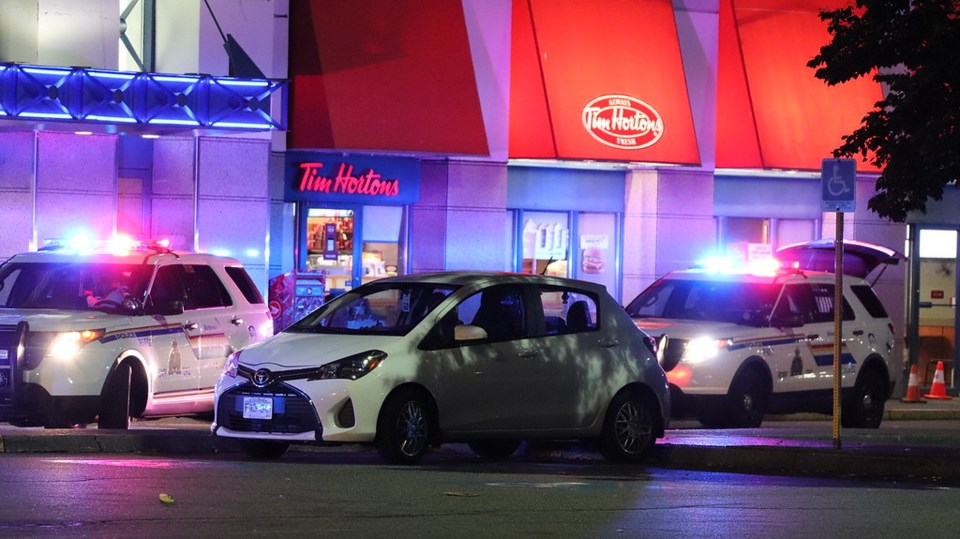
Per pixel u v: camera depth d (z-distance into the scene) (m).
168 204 47.16
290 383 25.83
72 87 43.91
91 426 34.34
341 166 50.62
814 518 20.27
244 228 47.41
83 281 33.12
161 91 44.75
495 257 51.78
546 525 18.78
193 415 35.75
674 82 52.84
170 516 18.38
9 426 34.03
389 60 49.59
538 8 51.72
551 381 28.25
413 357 26.31
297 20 48.84
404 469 25.31
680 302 41.12
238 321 34.81
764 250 55.53
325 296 50.50
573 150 51.22
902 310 58.81
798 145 54.97
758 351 39.12
